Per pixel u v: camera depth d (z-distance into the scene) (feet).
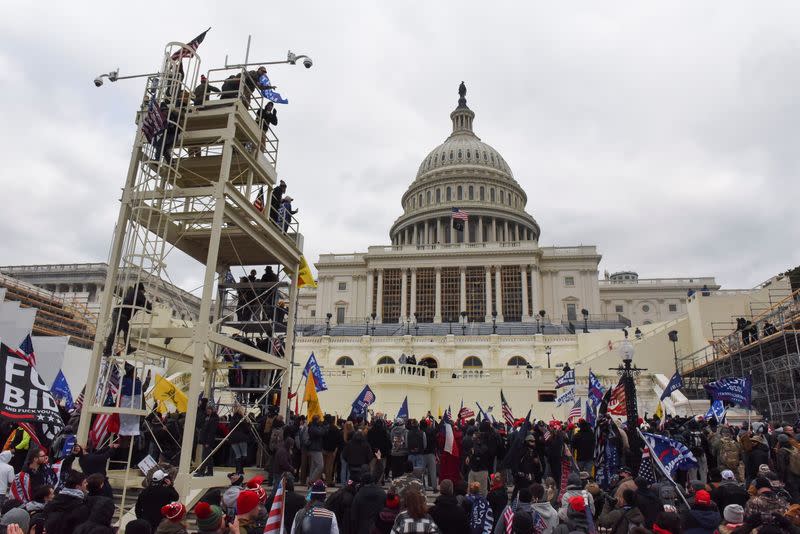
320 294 348.38
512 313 320.70
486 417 75.92
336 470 63.52
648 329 206.49
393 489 31.53
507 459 49.29
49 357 102.73
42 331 173.17
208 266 50.98
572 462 56.59
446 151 435.12
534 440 60.34
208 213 59.16
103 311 50.78
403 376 157.58
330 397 159.94
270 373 70.28
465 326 263.08
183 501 45.91
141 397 49.06
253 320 69.46
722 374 147.13
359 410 75.15
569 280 332.80
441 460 59.88
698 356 176.24
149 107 51.19
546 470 64.54
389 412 154.61
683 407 125.59
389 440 56.85
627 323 317.83
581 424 57.21
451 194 409.08
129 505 47.75
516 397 157.07
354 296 345.31
